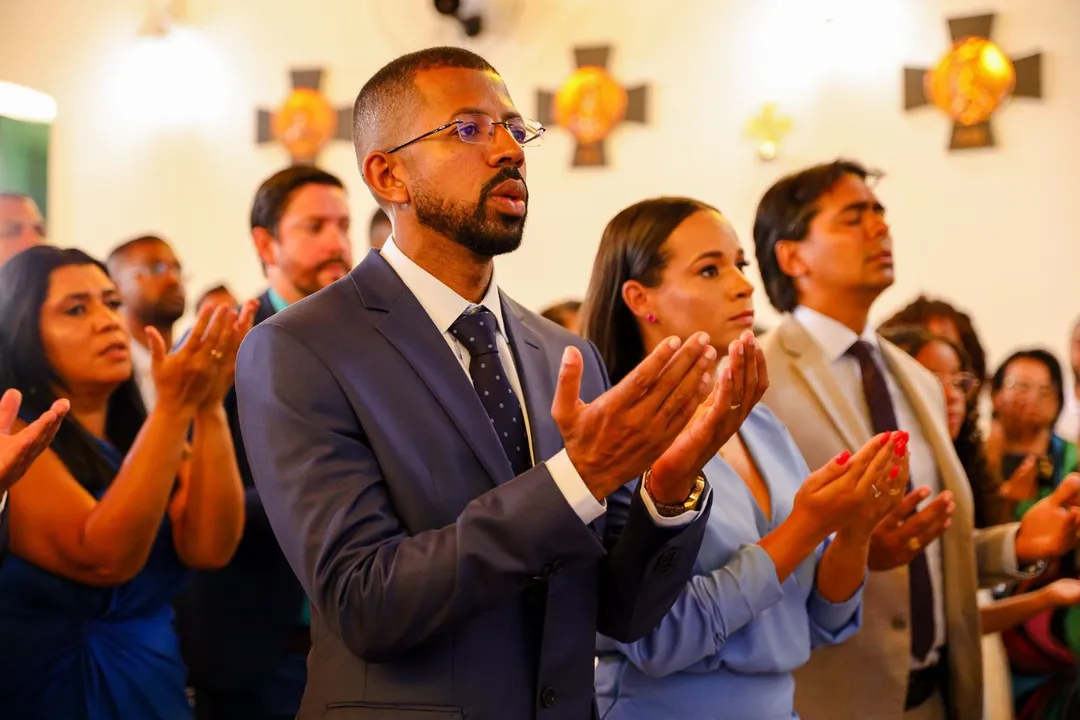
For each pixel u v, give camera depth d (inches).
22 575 76.5
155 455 76.5
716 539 67.9
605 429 45.6
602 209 201.2
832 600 72.5
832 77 193.0
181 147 214.7
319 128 209.2
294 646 98.7
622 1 201.3
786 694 69.8
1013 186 185.3
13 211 131.3
